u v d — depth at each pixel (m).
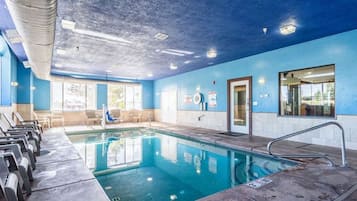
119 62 7.64
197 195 3.07
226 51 6.18
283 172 3.12
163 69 9.16
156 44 5.41
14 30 3.85
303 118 5.40
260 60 6.47
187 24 4.11
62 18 3.78
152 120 12.91
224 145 5.56
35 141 4.23
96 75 10.95
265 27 4.29
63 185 2.72
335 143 4.80
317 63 5.07
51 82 10.11
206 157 5.15
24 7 2.34
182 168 4.36
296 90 5.70
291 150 4.50
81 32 4.51
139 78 12.14
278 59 5.96
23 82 7.98
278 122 5.98
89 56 6.67
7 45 5.79
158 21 3.96
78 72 10.02
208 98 8.61
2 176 2.22
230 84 7.57
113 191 3.21
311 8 3.45
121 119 11.84
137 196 3.03
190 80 9.70
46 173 3.16
